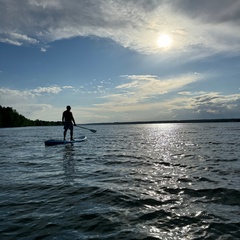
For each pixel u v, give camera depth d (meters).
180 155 11.91
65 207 4.68
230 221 4.02
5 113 115.38
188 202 4.95
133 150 14.40
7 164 9.55
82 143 19.42
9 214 4.34
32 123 148.50
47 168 8.66
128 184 6.32
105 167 8.80
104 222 4.01
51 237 3.51
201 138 25.11
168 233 3.65
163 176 7.27
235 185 6.08
